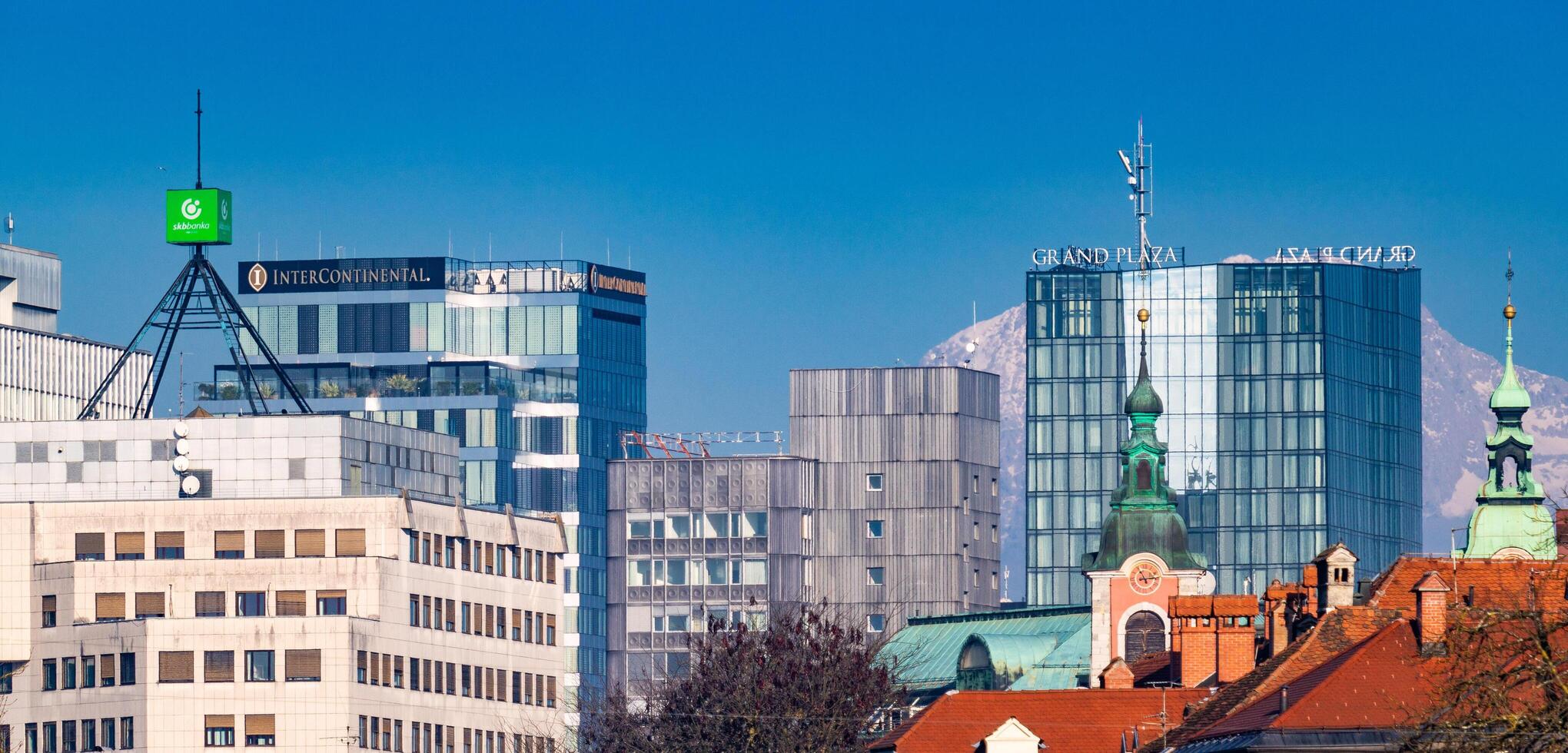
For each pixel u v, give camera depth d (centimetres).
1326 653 17550
